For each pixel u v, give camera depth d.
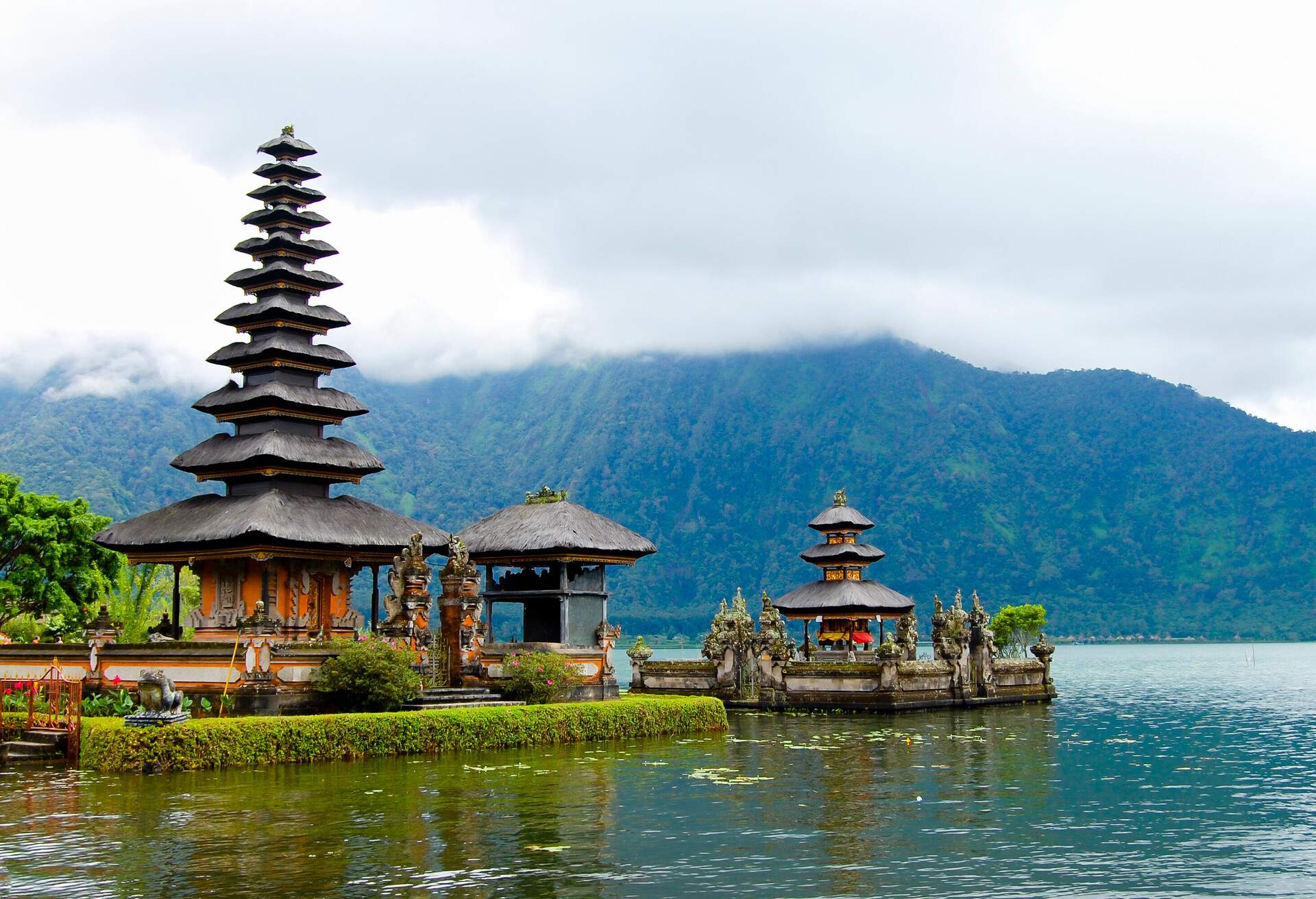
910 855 24.14
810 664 66.56
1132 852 24.98
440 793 30.72
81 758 35.53
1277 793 34.03
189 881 21.25
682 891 21.00
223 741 35.16
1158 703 83.31
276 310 50.25
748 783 33.88
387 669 41.97
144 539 47.28
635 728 47.34
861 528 79.75
